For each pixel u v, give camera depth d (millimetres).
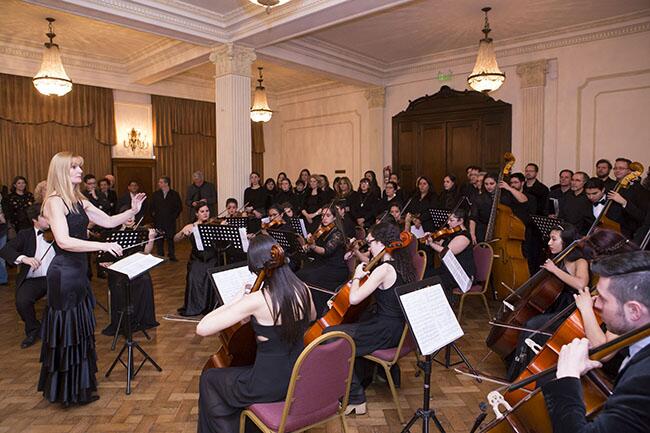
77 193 2816
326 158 11055
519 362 2914
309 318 2113
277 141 12078
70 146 8875
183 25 6062
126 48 8141
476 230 5500
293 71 9664
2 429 2691
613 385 1593
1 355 3850
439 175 8977
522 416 1490
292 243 4789
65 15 6492
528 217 5629
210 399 2139
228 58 6590
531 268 5746
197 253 4941
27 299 4051
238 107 6715
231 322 1975
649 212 3701
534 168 6336
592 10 6406
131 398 3080
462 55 8344
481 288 4395
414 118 9227
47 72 6516
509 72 7973
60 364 2840
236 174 6734
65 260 2799
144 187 9945
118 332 3998
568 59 7332
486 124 8281
